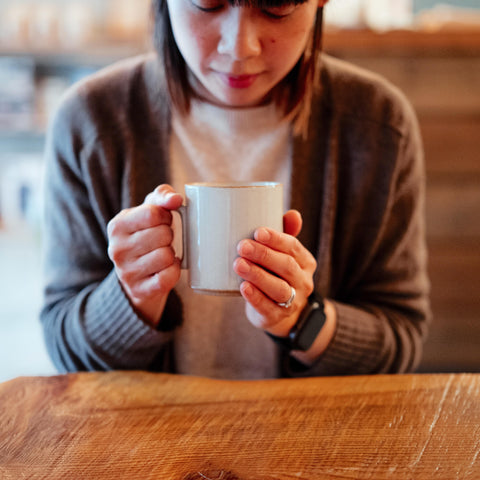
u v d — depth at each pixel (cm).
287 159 96
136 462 64
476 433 69
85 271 95
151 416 71
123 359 85
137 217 73
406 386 76
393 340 90
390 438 68
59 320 89
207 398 74
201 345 99
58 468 64
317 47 88
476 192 182
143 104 95
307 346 80
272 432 68
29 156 247
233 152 96
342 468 64
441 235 186
